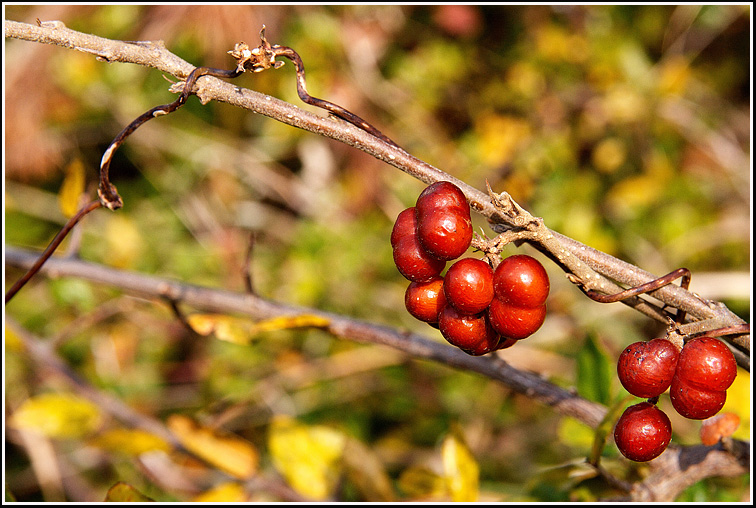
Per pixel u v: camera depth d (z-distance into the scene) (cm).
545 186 78
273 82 75
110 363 63
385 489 38
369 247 72
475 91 86
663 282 29
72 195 41
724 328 29
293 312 38
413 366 65
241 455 39
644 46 87
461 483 36
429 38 85
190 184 79
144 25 70
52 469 55
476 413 62
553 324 67
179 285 40
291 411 62
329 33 77
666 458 34
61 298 50
